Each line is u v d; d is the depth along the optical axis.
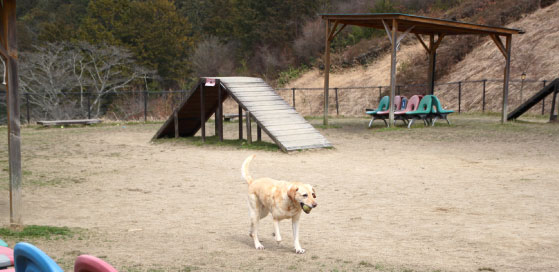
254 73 57.06
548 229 7.15
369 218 8.16
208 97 19.77
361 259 5.88
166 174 12.75
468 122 24.89
